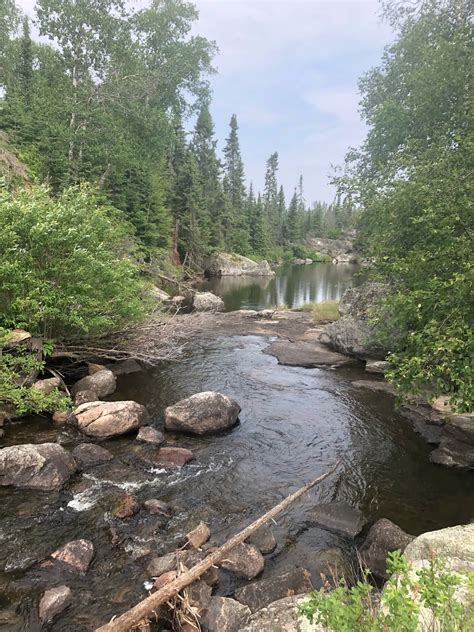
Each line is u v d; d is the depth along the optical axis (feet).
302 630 11.71
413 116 37.01
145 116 85.76
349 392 38.34
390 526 18.22
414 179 24.93
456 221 20.48
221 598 14.57
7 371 27.48
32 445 23.11
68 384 36.37
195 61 94.58
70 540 18.11
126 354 43.42
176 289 111.65
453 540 14.07
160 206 118.93
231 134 243.81
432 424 30.58
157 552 17.56
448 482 23.85
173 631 13.71
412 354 21.86
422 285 21.39
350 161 47.78
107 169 83.56
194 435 28.94
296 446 27.89
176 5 91.71
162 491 22.21
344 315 55.21
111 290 37.81
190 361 47.44
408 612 7.48
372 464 25.76
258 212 239.09
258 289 131.64
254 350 53.31
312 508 21.09
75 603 14.83
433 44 38.04
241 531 18.58
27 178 69.41
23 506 20.33
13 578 15.92
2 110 76.74
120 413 28.43
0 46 95.96
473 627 8.66
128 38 81.87
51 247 32.45
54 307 32.37
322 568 16.98
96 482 22.68
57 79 83.66
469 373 17.65
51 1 75.31
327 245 331.36
